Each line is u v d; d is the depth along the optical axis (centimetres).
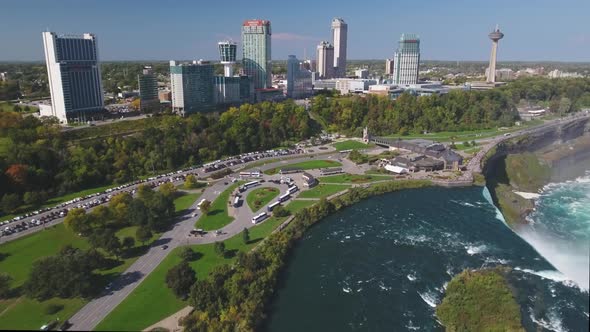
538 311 13712
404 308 15362
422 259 18575
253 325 14100
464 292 15200
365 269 18075
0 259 18425
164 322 14025
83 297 15450
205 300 14625
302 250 19988
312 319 14825
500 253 18300
